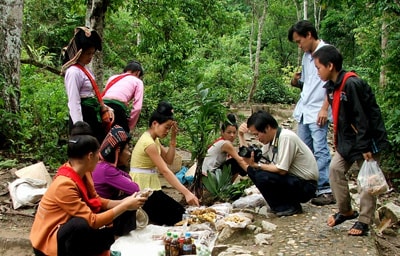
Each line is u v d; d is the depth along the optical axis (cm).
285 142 426
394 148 643
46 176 530
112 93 524
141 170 460
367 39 1029
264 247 370
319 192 477
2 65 695
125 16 1481
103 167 413
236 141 746
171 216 452
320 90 481
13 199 490
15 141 678
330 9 2036
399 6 688
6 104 696
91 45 453
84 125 352
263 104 1700
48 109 744
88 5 756
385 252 418
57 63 1402
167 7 952
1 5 690
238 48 2303
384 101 707
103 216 311
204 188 521
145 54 1245
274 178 427
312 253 351
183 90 1306
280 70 2312
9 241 421
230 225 400
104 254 322
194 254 367
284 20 2491
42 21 1506
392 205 487
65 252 301
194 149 512
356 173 636
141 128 1002
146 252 382
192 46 1161
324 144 481
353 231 381
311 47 484
